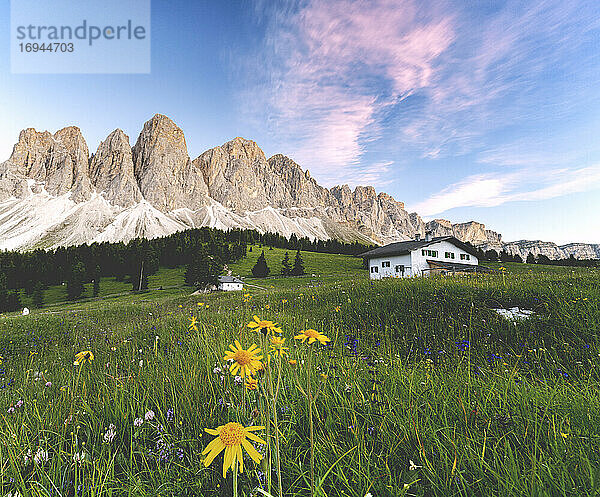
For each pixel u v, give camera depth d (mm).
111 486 1982
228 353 1670
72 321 14898
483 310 7965
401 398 2957
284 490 1929
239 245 127375
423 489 1854
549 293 8500
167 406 3148
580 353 5176
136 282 97500
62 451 2279
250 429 1188
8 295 84875
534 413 2578
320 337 2096
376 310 9227
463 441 2174
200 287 76125
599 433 2252
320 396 2994
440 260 52594
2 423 2891
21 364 6984
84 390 3535
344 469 2010
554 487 1702
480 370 4070
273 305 13711
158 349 6371
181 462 2250
